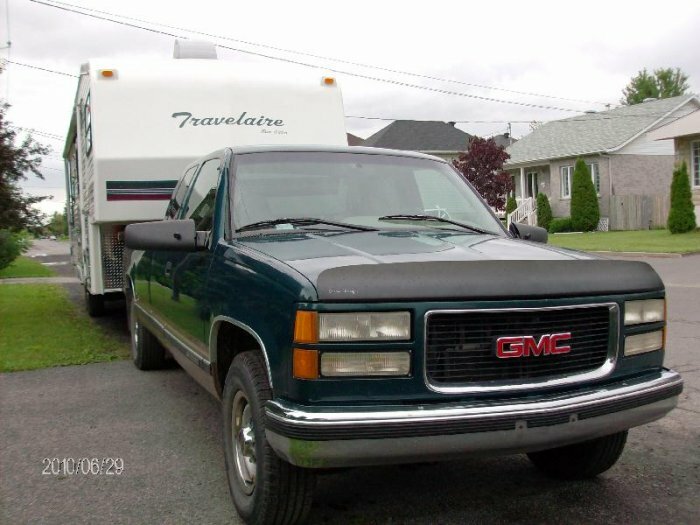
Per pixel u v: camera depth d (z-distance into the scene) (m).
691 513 3.70
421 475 4.27
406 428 2.88
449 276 3.06
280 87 7.99
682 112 32.12
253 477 3.47
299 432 2.87
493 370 3.11
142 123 7.55
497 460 4.53
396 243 3.77
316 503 3.87
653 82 69.00
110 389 6.34
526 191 37.34
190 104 7.68
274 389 3.13
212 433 5.09
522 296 3.12
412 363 2.99
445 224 4.52
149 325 6.10
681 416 5.30
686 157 26.20
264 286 3.28
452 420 2.92
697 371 6.52
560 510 3.76
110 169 7.43
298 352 2.98
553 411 3.07
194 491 4.05
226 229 4.10
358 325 2.95
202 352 4.23
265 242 3.83
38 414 5.57
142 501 3.92
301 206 4.37
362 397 2.96
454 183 5.02
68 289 15.35
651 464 4.39
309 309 2.96
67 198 14.11
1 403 5.89
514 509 3.78
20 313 10.96
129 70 7.65
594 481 4.15
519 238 4.60
